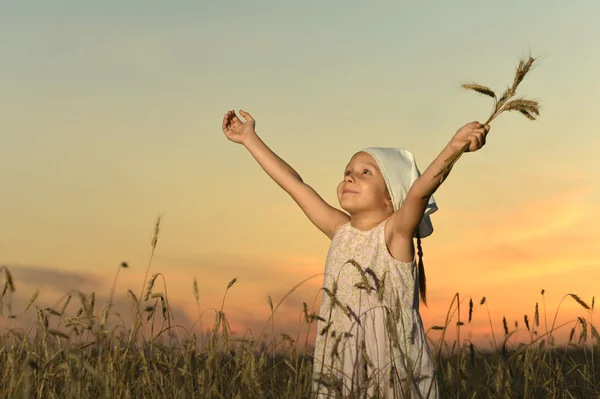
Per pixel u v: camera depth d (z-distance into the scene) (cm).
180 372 286
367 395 295
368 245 381
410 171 403
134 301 270
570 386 334
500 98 285
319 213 433
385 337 349
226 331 282
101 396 250
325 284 392
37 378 270
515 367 324
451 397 327
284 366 322
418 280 381
